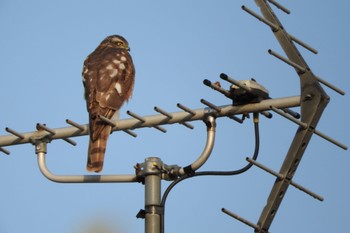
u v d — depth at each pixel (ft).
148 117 33.81
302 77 30.53
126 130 35.78
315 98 30.14
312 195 30.17
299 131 30.27
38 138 34.14
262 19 31.27
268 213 29.53
